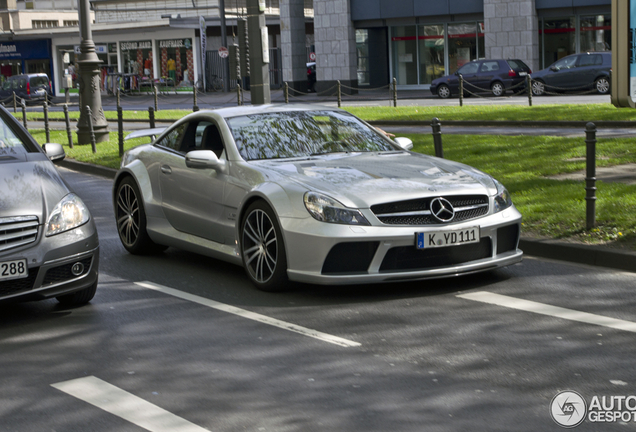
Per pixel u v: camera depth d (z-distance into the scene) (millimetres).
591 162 7719
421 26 41125
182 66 49969
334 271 5930
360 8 40719
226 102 37719
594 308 5629
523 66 32906
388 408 3967
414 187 6086
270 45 48719
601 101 24953
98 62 19797
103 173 15383
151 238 7828
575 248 7145
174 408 4066
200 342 5156
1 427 3928
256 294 6312
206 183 6996
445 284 6422
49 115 33844
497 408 3924
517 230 6445
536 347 4828
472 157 13695
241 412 3980
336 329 5328
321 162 6699
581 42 36375
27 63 57781
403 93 39344
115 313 5934
